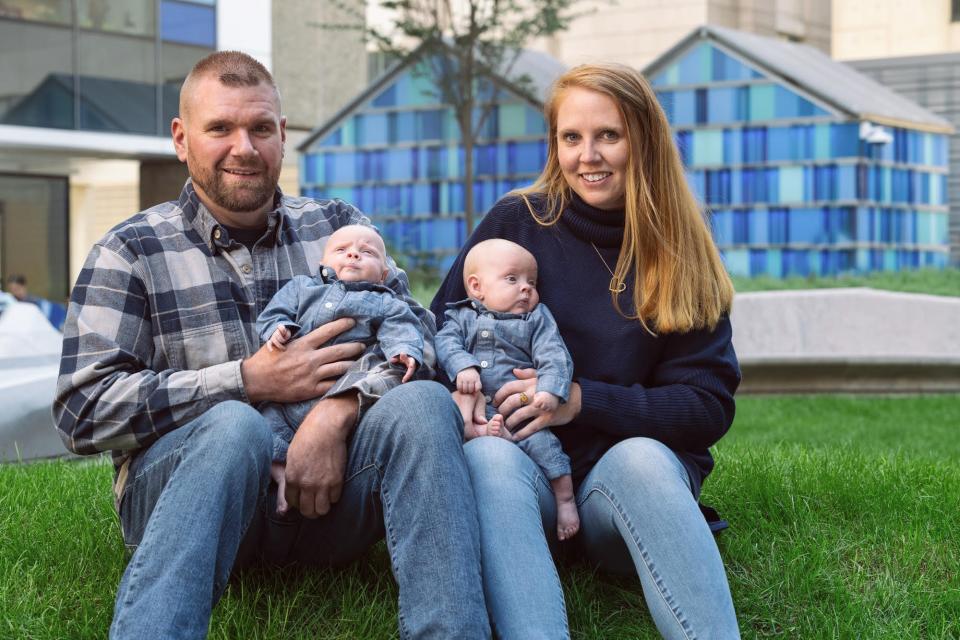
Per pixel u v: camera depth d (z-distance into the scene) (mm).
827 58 23109
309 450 2957
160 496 2697
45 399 6727
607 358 3383
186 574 2557
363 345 3184
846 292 12359
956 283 17969
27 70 19406
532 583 2744
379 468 2910
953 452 8125
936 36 40094
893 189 20047
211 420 2779
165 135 21141
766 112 19609
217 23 21906
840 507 4223
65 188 22938
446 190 21641
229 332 3234
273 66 27234
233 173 3225
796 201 19453
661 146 3404
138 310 3148
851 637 3195
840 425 9695
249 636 3031
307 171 22719
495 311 3410
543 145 20875
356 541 3189
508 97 21141
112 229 3221
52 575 3457
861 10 41188
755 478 4410
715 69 19906
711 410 3291
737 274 19812
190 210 3297
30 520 3908
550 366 3248
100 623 3094
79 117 19984
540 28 21000
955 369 11656
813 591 3480
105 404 2986
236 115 3188
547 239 3549
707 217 3578
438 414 2824
